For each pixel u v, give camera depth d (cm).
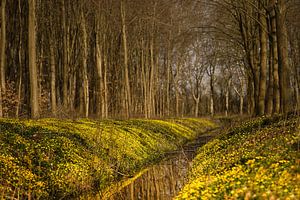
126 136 2581
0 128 1873
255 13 3566
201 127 5381
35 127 2042
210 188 1052
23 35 4188
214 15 4056
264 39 3259
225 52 5444
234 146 1830
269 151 1266
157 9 5247
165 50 7206
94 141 2158
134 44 5638
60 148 1819
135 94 6116
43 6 4231
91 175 1752
